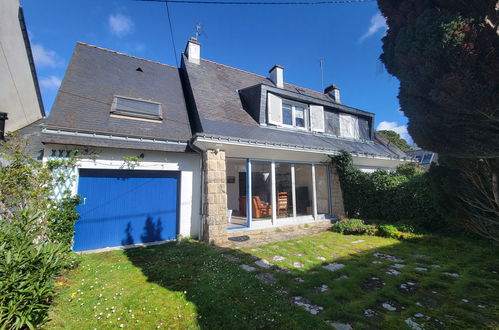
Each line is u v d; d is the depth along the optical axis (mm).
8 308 2648
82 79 8203
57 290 3834
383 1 3348
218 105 9602
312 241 7277
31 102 9383
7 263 2836
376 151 12906
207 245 6645
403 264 5152
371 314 3186
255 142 7699
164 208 7645
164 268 4812
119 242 6887
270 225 9023
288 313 3105
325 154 9984
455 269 4723
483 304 3395
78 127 6488
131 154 7094
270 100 10523
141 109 8234
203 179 7559
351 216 10344
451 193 3852
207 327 2887
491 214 3637
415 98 3064
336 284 4055
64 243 5527
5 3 7359
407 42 2846
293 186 9875
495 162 3139
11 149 5543
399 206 8547
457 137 2867
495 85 2312
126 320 3059
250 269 4879
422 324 2896
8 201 5113
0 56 7500
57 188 6035
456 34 2406
